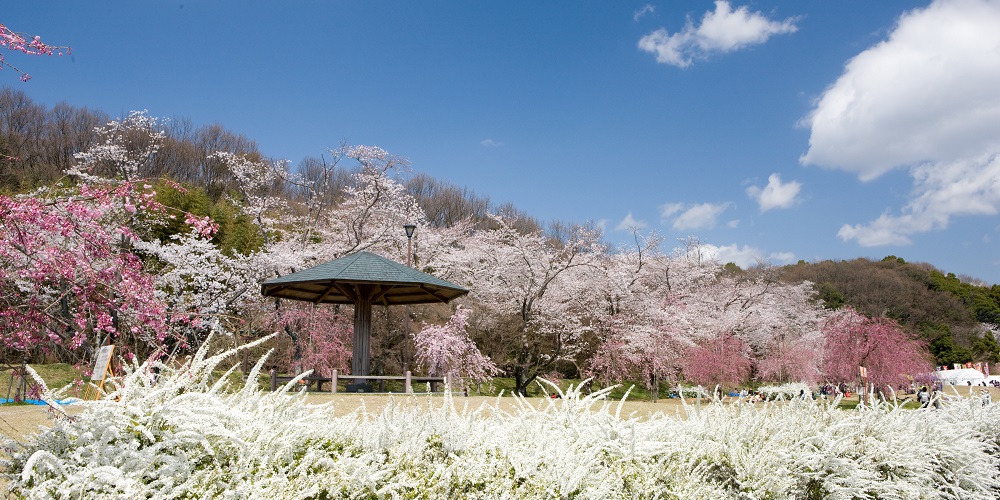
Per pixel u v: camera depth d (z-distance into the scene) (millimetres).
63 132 36031
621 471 3803
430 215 42469
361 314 14633
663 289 28062
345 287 14727
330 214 24578
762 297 32812
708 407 4938
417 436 3602
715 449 4367
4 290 4301
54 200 4641
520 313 23297
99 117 39000
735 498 4148
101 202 5281
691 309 25562
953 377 26906
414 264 24516
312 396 11305
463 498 3227
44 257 4348
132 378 2969
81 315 4496
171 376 3146
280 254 19000
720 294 31656
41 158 33312
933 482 5188
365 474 3000
